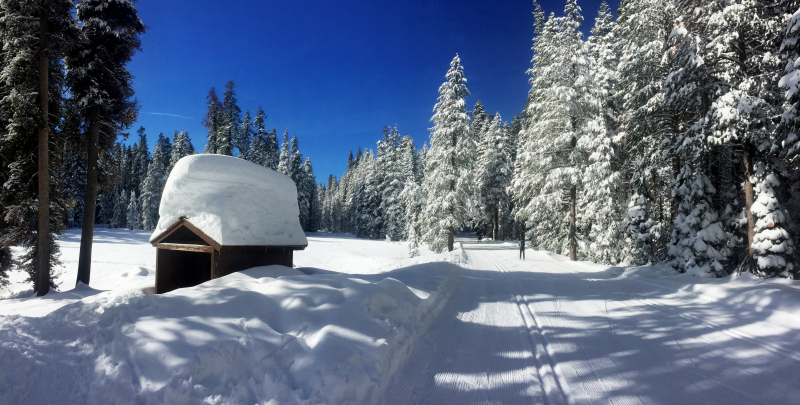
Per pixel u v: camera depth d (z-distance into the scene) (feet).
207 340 11.23
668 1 44.14
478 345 15.98
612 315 21.94
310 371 10.73
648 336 17.63
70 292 36.45
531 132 70.33
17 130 34.17
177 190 26.16
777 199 29.78
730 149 35.73
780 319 20.49
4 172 37.78
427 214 88.74
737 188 38.32
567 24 63.05
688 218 36.60
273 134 166.40
